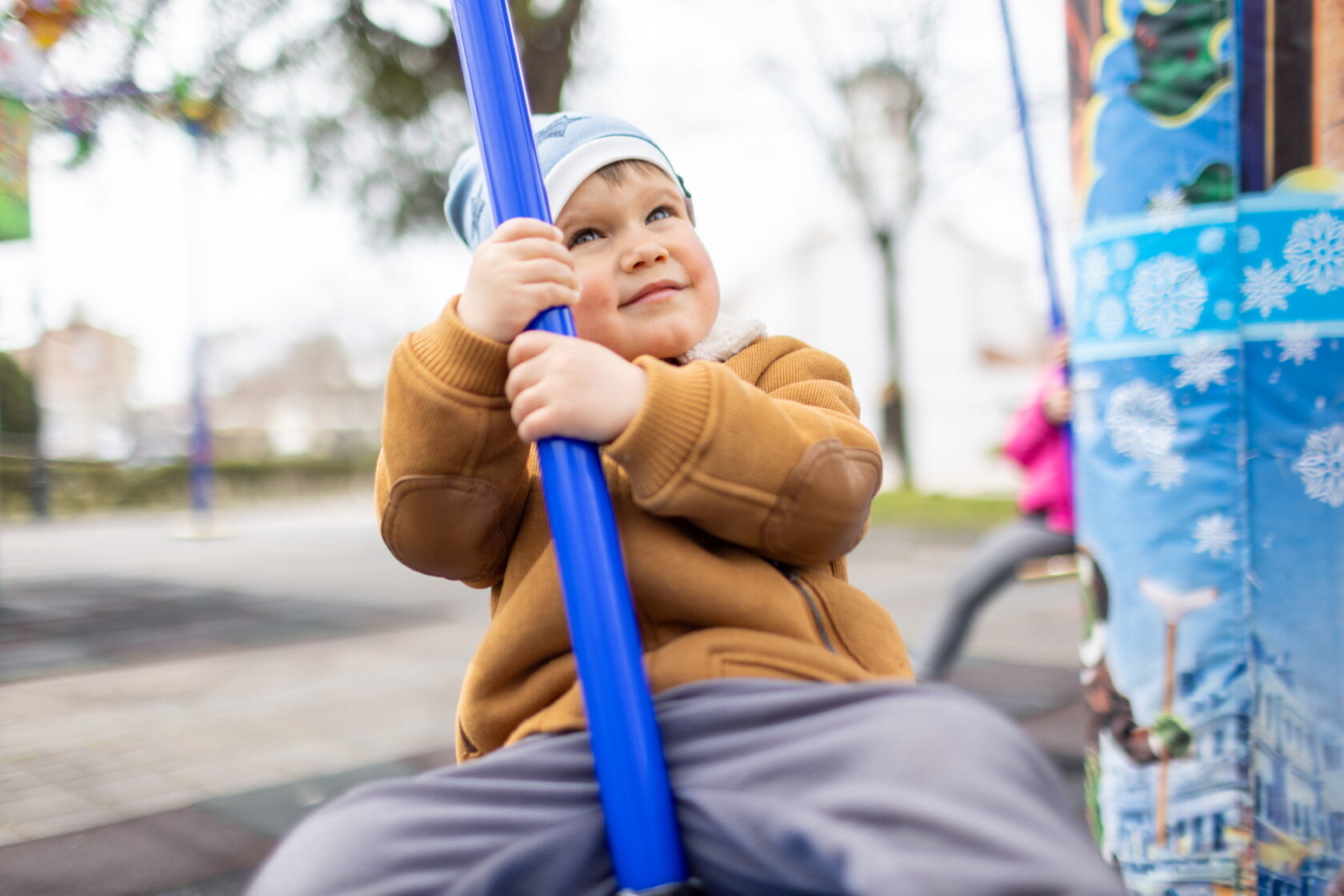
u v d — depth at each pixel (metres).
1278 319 1.31
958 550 8.39
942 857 0.72
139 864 1.91
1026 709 2.89
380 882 0.80
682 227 1.11
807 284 23.56
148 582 6.81
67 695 3.38
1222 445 1.33
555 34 6.44
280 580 6.91
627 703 0.82
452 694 3.28
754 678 0.91
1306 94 1.30
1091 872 0.72
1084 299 1.47
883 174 13.34
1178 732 1.36
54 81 5.57
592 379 0.88
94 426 25.45
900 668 1.01
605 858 0.86
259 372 39.34
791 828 0.78
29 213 5.48
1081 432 1.49
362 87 6.54
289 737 2.80
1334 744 1.30
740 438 0.90
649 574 0.96
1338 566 1.30
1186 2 1.34
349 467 23.66
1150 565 1.38
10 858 1.94
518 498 1.07
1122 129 1.39
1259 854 1.32
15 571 7.75
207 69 5.95
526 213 0.94
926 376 22.58
